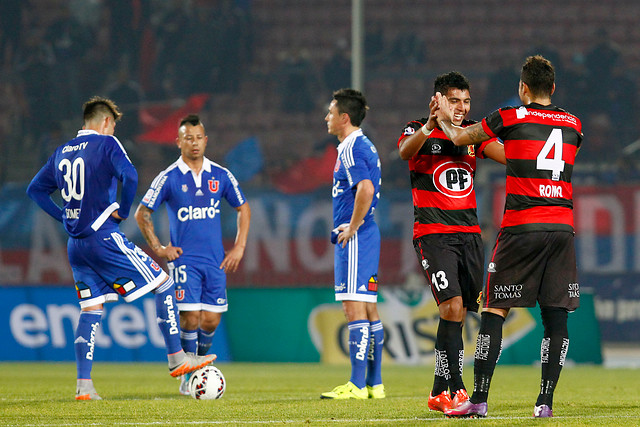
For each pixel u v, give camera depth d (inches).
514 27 3164.4
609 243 2335.1
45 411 657.6
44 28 3070.9
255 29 3196.4
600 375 1299.2
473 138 612.7
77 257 772.0
